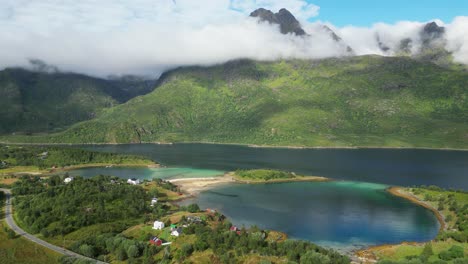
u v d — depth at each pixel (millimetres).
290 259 163875
